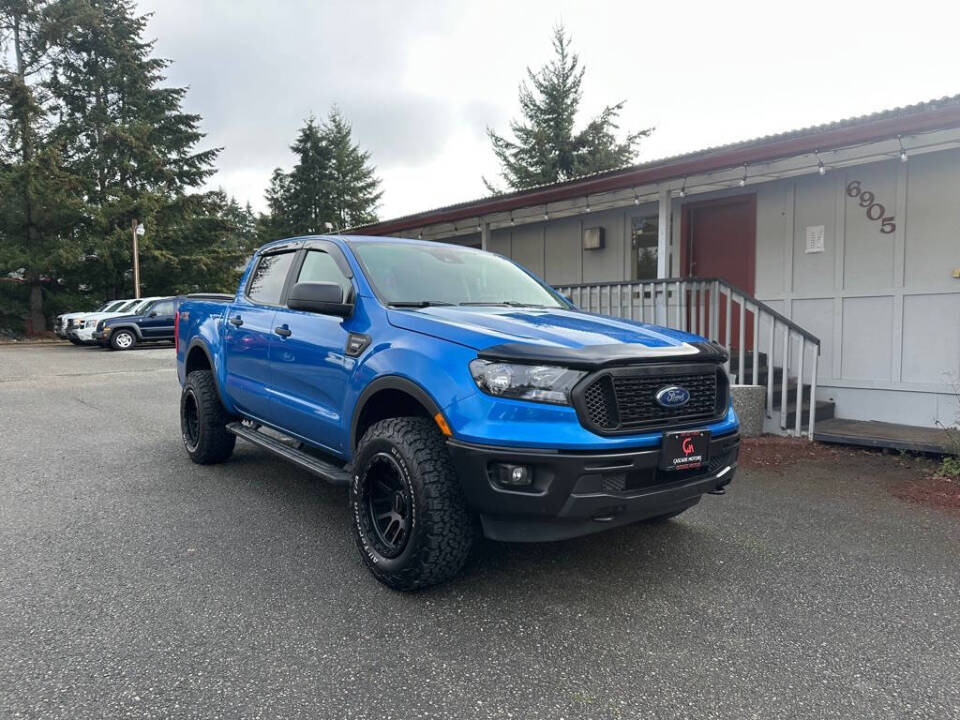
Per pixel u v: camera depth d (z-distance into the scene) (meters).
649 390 2.99
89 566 3.45
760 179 7.77
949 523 4.23
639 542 3.87
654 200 9.02
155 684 2.37
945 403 6.73
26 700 2.26
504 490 2.80
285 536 3.91
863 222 7.28
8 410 8.72
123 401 9.56
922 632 2.81
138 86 34.34
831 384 7.58
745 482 5.19
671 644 2.69
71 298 29.83
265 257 5.08
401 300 3.72
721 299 8.66
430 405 3.00
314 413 3.91
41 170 28.56
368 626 2.82
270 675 2.43
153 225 31.22
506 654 2.60
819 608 3.03
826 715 2.21
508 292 4.34
